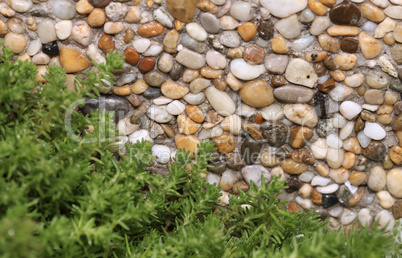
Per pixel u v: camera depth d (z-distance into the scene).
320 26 0.92
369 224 1.05
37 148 0.65
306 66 0.95
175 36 0.92
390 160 1.01
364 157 1.01
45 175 0.65
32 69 0.82
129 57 0.92
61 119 0.82
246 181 1.02
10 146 0.64
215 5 0.91
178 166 0.90
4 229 0.53
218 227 0.75
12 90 0.70
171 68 0.94
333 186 1.02
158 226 0.94
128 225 0.77
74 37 0.90
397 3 0.90
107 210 0.72
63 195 0.70
